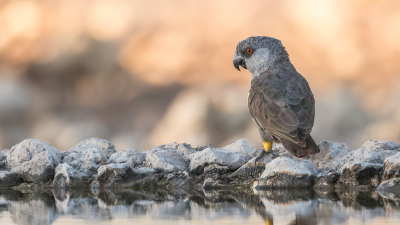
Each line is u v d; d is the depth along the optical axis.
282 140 5.68
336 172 5.51
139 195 5.26
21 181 6.04
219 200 4.83
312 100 6.05
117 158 6.41
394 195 4.88
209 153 6.00
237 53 7.07
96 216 4.07
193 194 5.28
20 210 4.38
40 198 5.10
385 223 3.60
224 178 5.86
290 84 6.05
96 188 5.81
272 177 5.52
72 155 6.43
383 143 6.36
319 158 6.06
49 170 5.99
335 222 3.67
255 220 3.82
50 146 6.55
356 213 3.99
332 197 4.83
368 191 5.14
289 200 4.73
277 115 5.76
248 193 5.27
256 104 6.07
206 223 3.71
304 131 5.62
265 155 6.05
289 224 3.63
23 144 6.46
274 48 6.71
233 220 3.83
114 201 4.86
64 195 5.32
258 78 6.42
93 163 6.25
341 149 6.19
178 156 6.29
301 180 5.44
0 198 5.11
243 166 5.89
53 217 4.02
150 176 5.91
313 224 3.63
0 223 3.79
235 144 6.64
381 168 5.38
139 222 3.77
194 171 6.03
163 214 4.12
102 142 6.99
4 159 6.60
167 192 5.46
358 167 5.34
